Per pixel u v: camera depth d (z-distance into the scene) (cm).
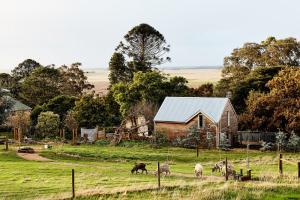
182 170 4397
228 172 3625
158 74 8762
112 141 7262
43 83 11862
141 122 8512
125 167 4612
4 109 8088
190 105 7475
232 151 6494
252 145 7044
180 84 9156
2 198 2900
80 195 2850
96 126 8312
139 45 12200
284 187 3008
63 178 3722
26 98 11738
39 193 3059
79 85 13675
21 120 8238
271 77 9150
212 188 2959
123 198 2770
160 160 5425
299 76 7075
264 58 11094
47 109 9294
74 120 8181
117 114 9038
